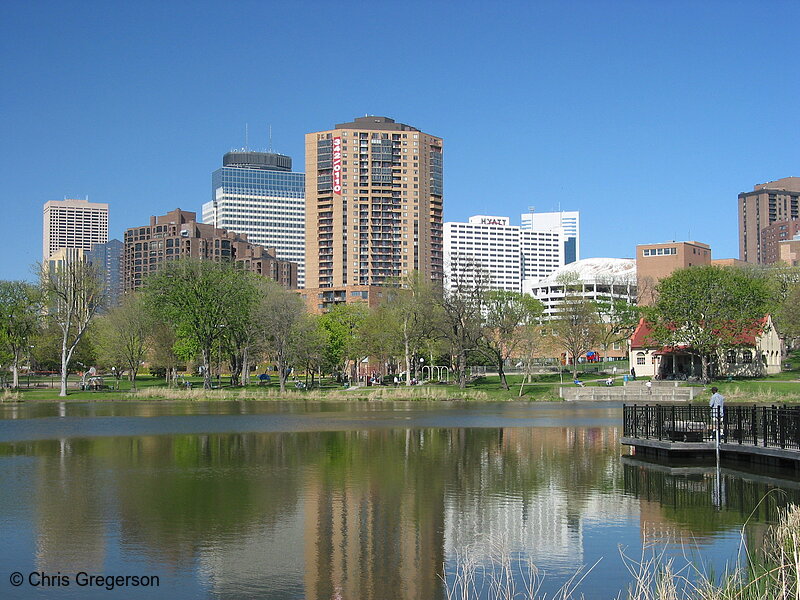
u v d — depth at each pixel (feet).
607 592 58.03
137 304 375.25
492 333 376.89
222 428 182.80
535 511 83.82
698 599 54.90
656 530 75.36
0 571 62.95
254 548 69.51
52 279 337.93
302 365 403.13
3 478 105.19
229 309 351.05
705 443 120.57
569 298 421.59
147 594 57.57
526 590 58.54
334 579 61.00
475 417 219.82
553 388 340.80
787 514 74.84
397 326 407.44
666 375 381.60
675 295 350.84
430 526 77.30
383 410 253.85
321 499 90.27
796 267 484.74
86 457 127.24
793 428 112.78
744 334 358.43
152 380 485.56
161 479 104.42
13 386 386.11
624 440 131.13
